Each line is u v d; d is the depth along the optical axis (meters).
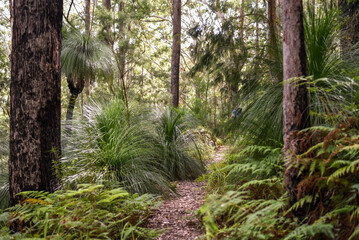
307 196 2.22
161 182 4.77
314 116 2.94
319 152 2.19
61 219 2.71
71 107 6.75
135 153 4.98
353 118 2.44
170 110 7.00
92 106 5.90
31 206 3.07
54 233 2.80
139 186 4.50
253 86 3.96
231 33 6.06
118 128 5.29
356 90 2.96
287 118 2.51
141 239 2.95
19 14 3.45
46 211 2.87
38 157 3.46
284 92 2.54
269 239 2.19
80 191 2.82
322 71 3.23
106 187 4.02
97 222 2.77
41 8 3.48
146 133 6.15
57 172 3.60
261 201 2.71
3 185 4.75
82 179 4.07
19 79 3.44
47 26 3.52
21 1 3.45
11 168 3.48
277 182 2.78
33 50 3.44
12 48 3.51
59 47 3.68
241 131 3.72
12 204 3.46
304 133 2.40
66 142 5.34
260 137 3.54
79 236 2.83
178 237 2.96
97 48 7.07
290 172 2.43
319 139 2.48
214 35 6.18
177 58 13.16
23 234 2.72
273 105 3.44
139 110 6.43
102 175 4.21
